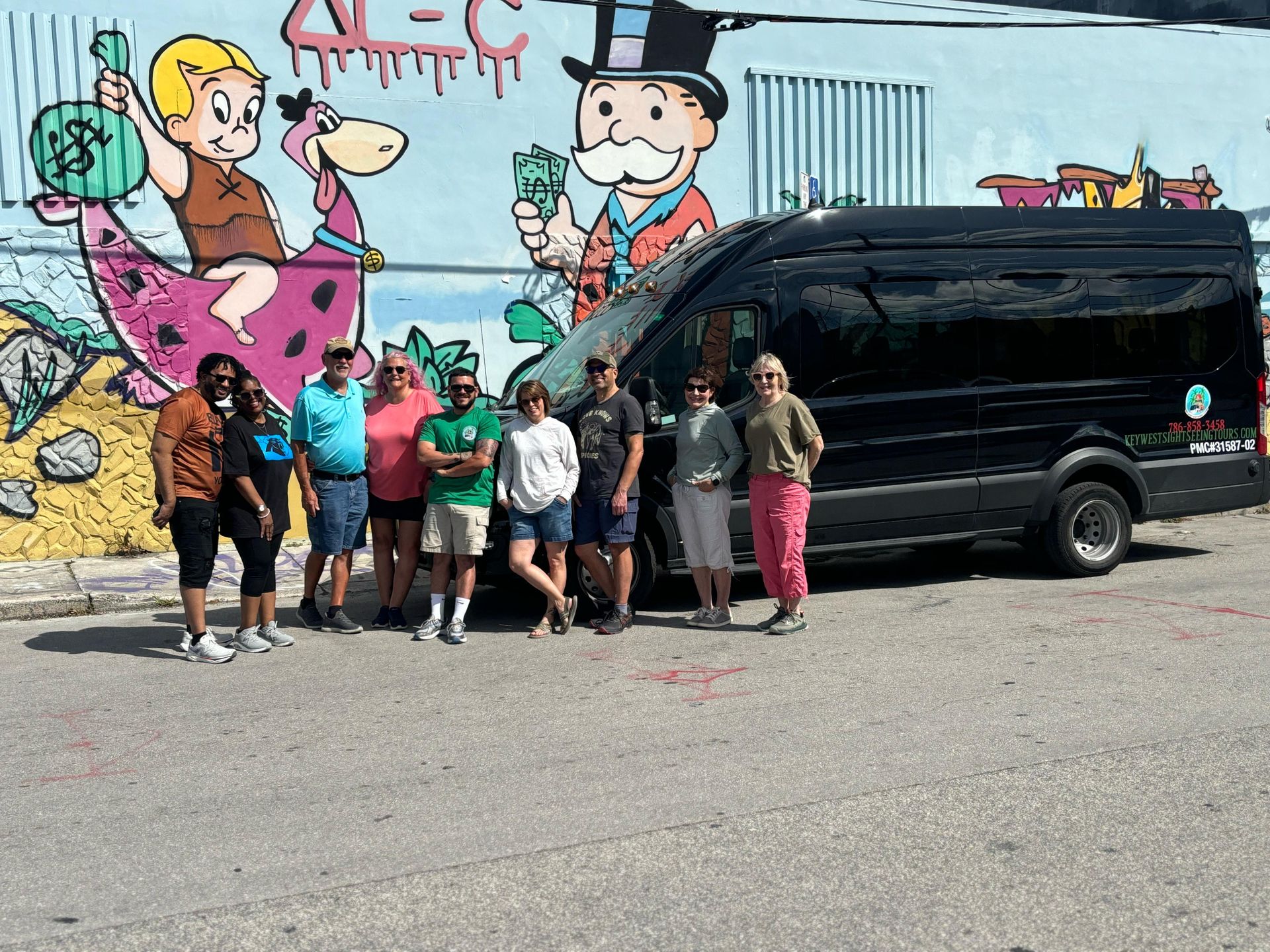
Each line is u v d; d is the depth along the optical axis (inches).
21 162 421.7
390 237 468.4
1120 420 378.3
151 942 141.2
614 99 497.4
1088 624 300.7
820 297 346.6
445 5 470.9
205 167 442.9
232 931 143.6
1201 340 392.2
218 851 168.2
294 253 455.5
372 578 402.0
